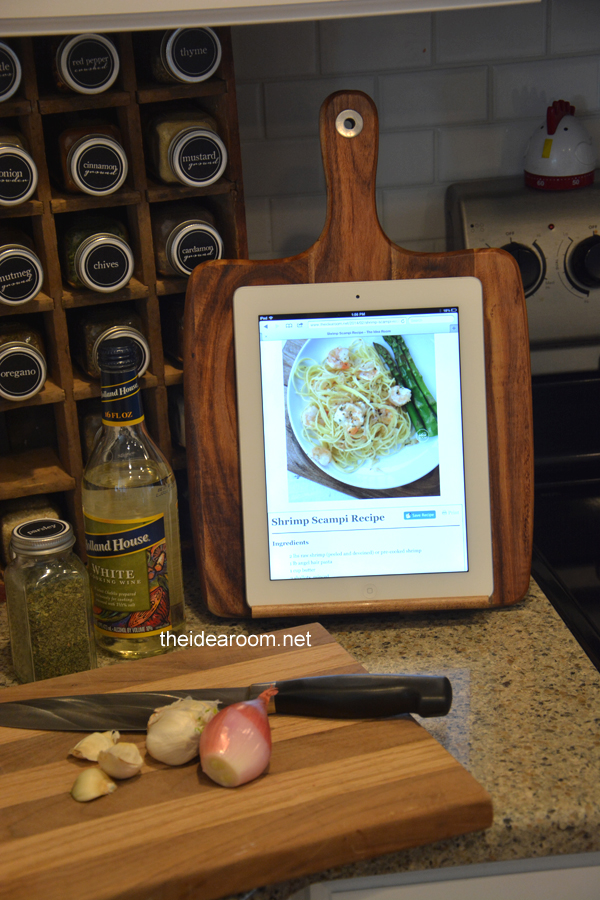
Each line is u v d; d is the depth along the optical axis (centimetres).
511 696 78
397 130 118
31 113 84
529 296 116
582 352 123
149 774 67
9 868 58
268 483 88
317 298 87
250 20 78
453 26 114
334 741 69
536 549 105
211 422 88
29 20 74
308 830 60
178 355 98
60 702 75
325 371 88
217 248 90
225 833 60
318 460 88
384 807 61
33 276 85
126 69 86
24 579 80
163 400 96
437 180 121
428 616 92
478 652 85
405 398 88
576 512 118
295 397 88
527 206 114
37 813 63
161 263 93
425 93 117
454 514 89
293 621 92
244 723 65
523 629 89
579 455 121
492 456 89
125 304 100
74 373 97
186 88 88
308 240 121
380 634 89
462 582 89
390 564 89
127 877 57
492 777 68
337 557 89
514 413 88
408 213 122
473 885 67
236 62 112
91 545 85
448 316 88
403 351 88
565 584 98
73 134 86
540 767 69
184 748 67
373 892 66
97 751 67
